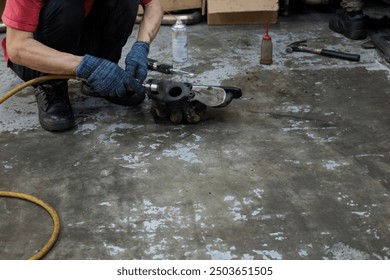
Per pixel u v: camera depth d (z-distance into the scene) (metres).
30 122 2.37
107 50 2.39
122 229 1.70
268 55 2.88
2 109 2.48
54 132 2.26
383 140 2.15
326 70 2.82
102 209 1.79
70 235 1.68
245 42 3.25
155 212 1.77
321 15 3.71
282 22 3.59
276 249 1.60
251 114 2.38
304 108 2.43
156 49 3.18
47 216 1.77
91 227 1.71
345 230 1.67
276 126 2.28
